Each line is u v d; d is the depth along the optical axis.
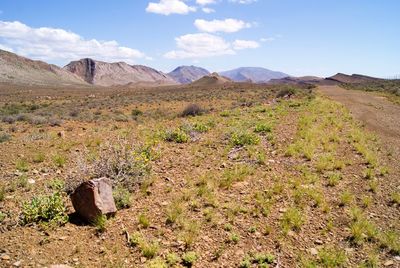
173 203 7.20
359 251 5.86
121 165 8.34
